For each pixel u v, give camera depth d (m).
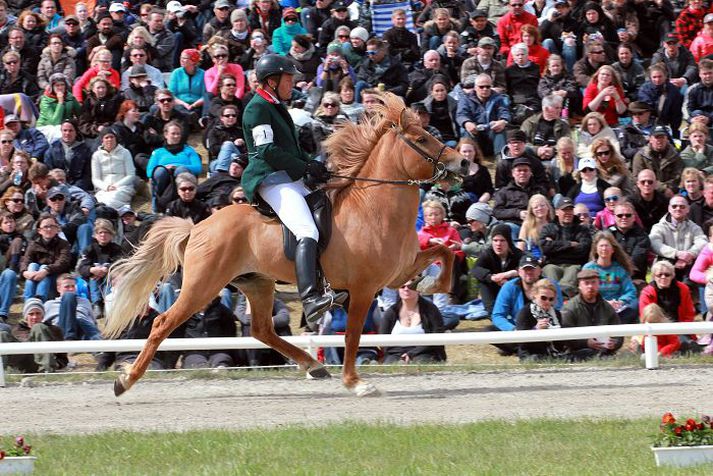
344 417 10.96
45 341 14.45
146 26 23.81
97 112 20.45
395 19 22.83
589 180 18.02
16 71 21.95
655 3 25.22
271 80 11.33
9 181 18.25
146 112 20.95
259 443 9.36
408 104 21.62
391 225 11.31
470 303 16.70
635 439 9.21
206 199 18.12
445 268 11.86
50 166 19.36
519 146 18.12
